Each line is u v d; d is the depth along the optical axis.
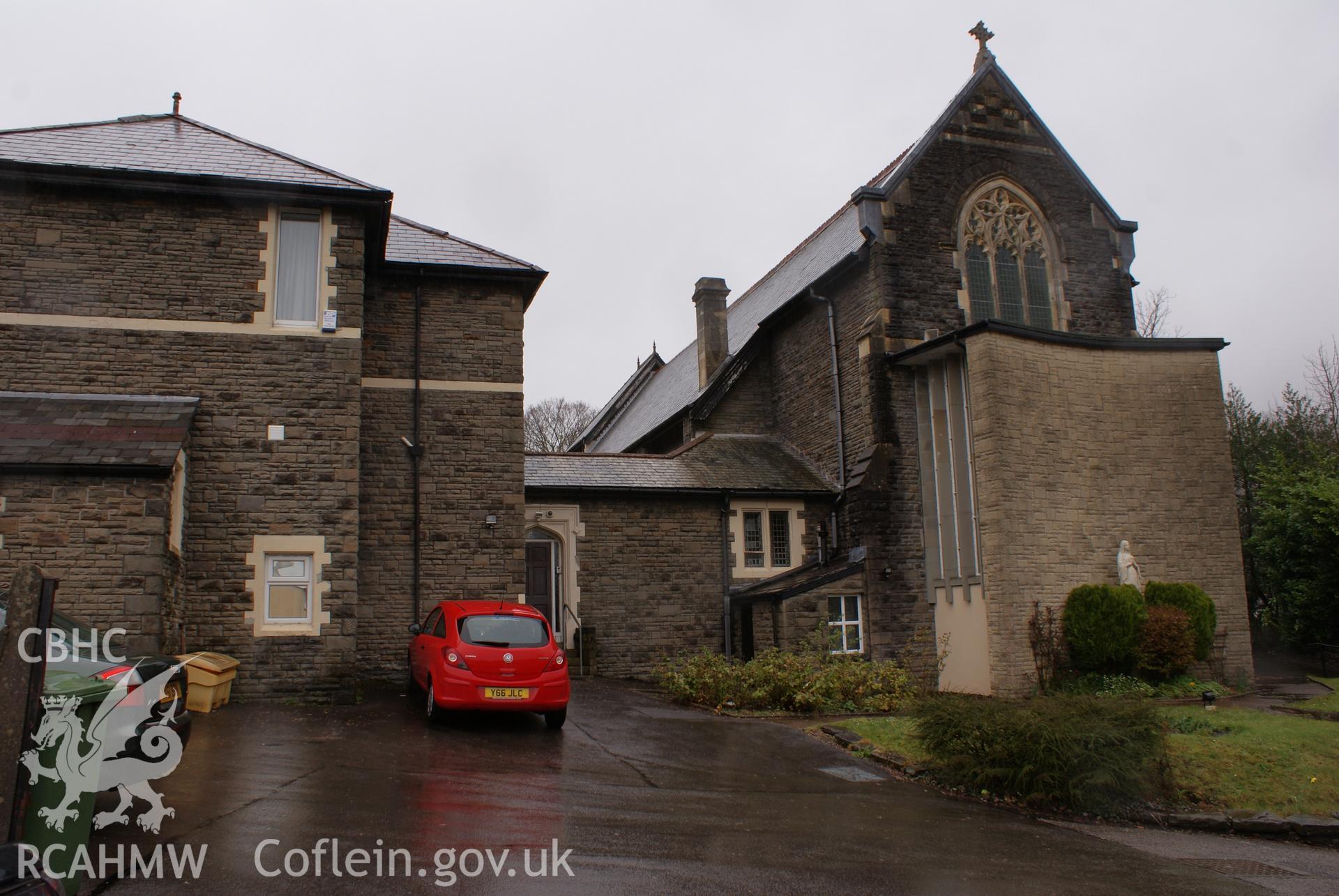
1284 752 10.99
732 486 20.48
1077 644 17.16
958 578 18.70
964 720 10.14
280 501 13.67
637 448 29.02
